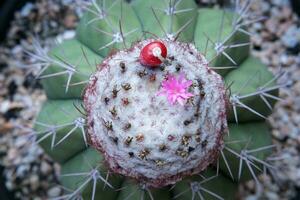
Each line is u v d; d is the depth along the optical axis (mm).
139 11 324
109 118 230
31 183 438
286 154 441
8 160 444
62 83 310
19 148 448
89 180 293
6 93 468
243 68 333
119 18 308
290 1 490
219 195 309
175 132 223
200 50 296
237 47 321
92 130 254
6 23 483
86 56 311
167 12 299
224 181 315
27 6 489
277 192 431
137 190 283
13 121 458
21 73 474
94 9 316
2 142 450
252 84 314
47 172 443
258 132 326
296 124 454
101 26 303
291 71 472
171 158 229
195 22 330
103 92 239
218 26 318
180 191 291
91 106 254
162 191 287
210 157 254
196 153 238
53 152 331
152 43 224
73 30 486
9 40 483
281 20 490
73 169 318
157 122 223
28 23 487
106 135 237
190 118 225
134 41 282
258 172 333
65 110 308
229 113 285
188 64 240
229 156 296
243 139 303
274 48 483
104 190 300
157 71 226
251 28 488
